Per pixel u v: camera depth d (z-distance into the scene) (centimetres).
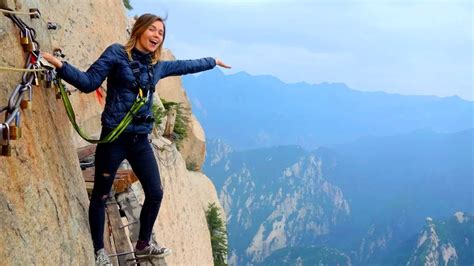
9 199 425
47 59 537
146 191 686
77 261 545
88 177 941
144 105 616
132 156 652
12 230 418
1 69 436
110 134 592
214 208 4234
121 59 594
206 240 2506
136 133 622
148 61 616
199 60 692
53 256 483
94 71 577
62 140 603
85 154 1125
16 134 419
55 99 617
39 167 495
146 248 735
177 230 1975
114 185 841
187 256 2027
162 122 2481
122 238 808
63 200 544
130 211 855
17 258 416
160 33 608
